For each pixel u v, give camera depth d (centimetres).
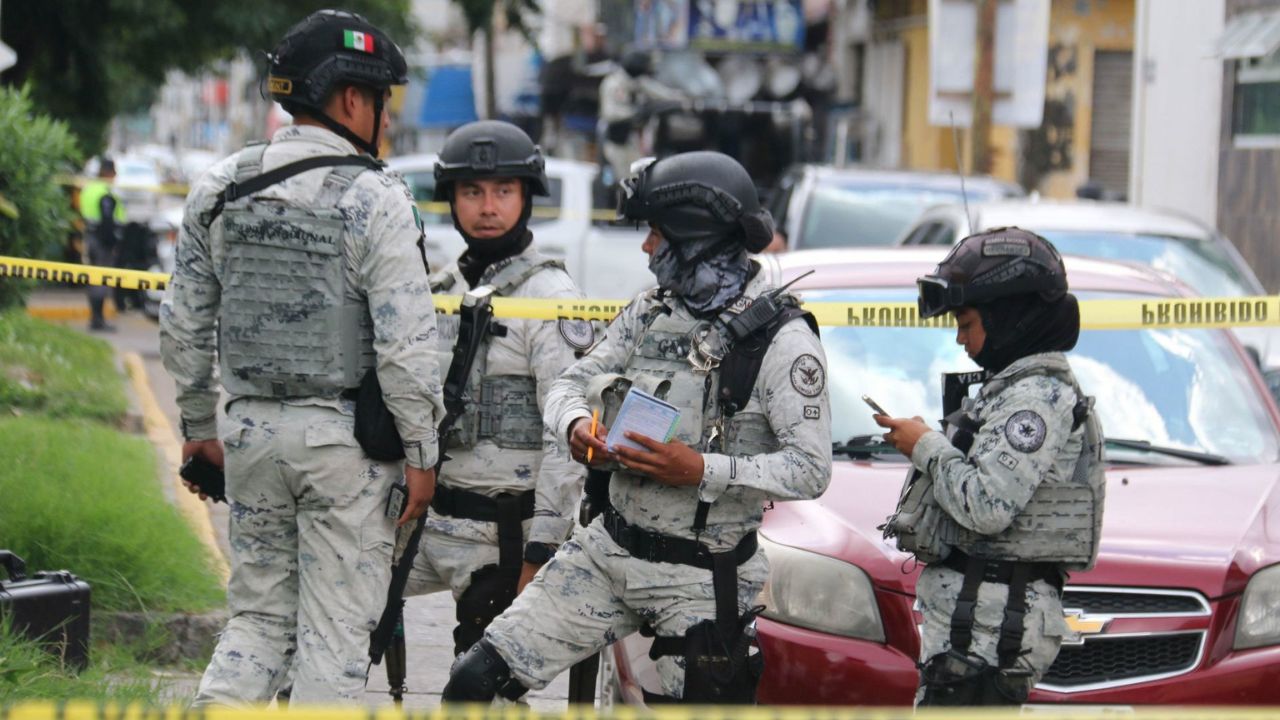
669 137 7538
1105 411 1789
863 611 1452
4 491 2150
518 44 11056
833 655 1442
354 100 1356
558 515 1429
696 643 1227
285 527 1352
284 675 1367
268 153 1330
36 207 2391
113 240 6262
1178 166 5450
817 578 1471
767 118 7619
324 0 5650
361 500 1329
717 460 1202
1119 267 2005
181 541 2212
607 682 1700
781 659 1455
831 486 1598
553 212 5328
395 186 1334
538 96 10656
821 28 10788
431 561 1524
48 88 5194
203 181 1350
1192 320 1722
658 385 1225
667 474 1197
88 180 6469
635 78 7656
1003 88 4912
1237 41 4888
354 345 1320
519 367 1502
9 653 1603
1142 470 1683
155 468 2916
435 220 5103
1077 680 1425
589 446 1224
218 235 1331
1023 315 1186
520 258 1560
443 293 1602
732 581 1238
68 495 2195
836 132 10075
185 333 1376
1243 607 1436
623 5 9350
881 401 1756
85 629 1759
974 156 4931
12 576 1769
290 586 1366
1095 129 8519
